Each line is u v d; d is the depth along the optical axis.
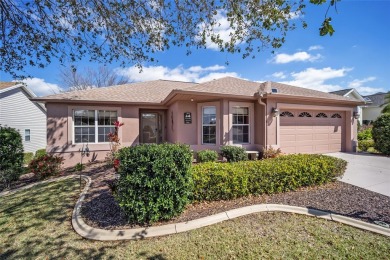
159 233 3.27
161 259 2.71
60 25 5.70
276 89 9.45
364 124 27.23
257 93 8.63
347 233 3.16
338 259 2.59
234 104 8.96
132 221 3.55
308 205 4.09
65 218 3.93
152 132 11.97
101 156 10.15
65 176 7.21
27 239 3.26
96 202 4.47
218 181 4.28
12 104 15.39
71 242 3.14
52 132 9.41
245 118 9.31
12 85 15.16
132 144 10.81
